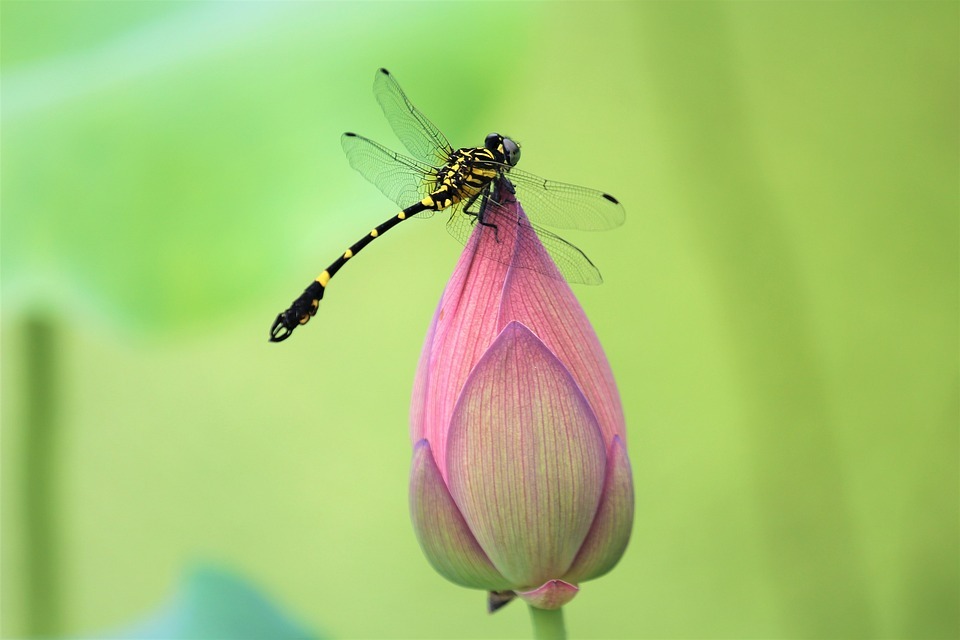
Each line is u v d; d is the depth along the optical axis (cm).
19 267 99
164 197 100
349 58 104
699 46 129
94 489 151
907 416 145
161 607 102
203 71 103
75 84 103
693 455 150
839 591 134
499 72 104
